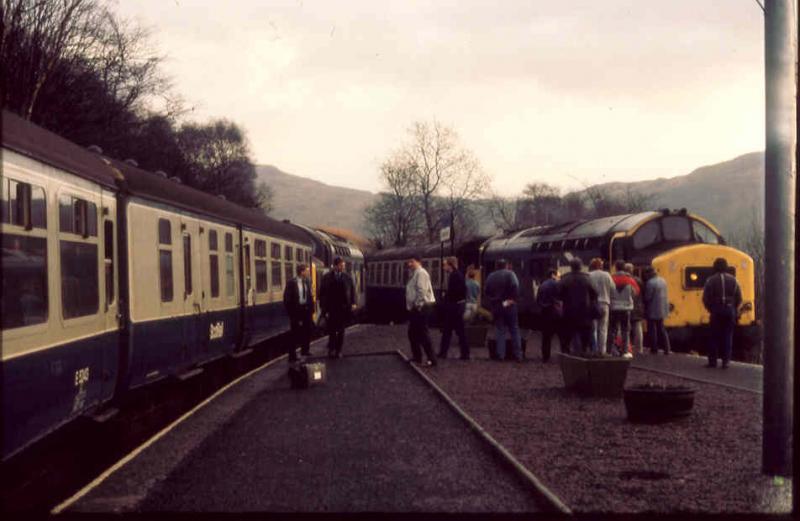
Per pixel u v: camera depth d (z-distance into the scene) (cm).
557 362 2298
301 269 2403
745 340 2761
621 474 966
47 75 2927
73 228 1009
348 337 3488
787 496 867
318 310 3550
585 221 3247
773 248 964
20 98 2833
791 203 962
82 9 3117
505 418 1370
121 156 4241
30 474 1040
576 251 3094
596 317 2073
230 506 851
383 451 1123
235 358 2100
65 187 982
